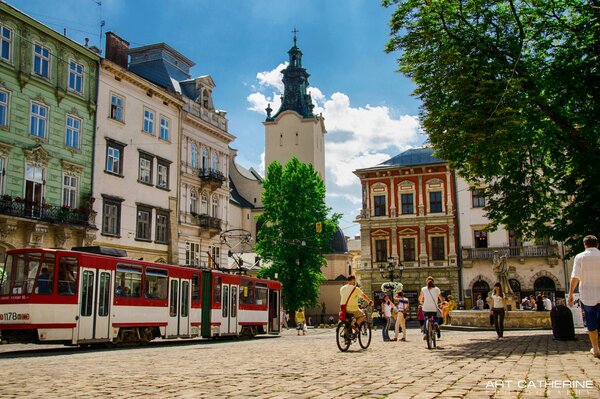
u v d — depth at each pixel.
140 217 40.91
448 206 55.53
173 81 47.75
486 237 54.38
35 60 33.53
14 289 19.31
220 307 29.05
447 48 19.31
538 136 20.62
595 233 21.14
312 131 82.69
